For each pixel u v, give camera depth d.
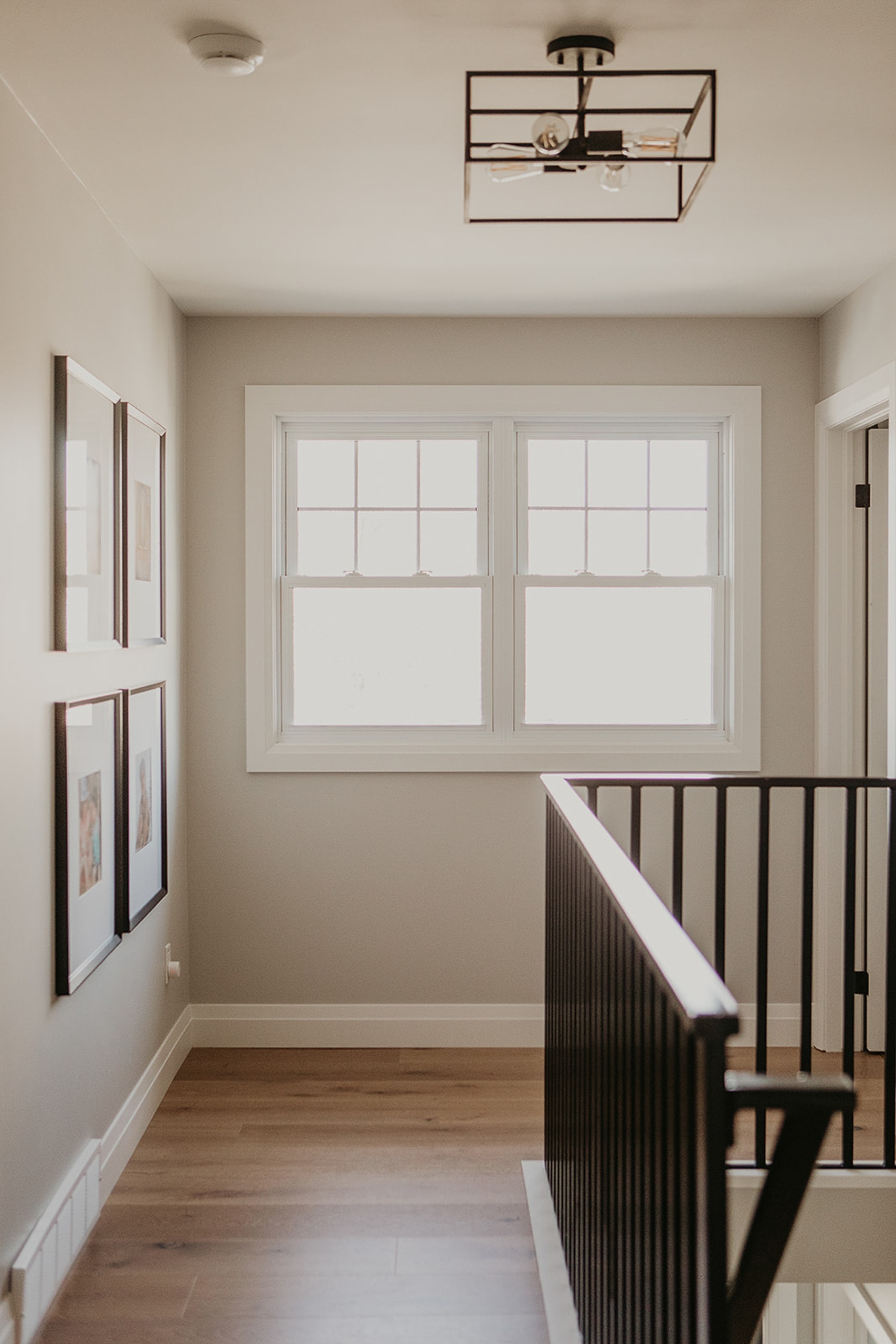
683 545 4.33
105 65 2.25
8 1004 2.32
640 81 2.32
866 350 3.77
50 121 2.50
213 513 4.20
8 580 2.31
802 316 4.23
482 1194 3.06
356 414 4.21
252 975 4.24
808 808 2.81
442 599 4.30
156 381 3.70
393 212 3.10
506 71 2.11
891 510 3.54
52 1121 2.60
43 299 2.54
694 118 2.15
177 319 4.02
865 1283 2.83
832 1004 4.18
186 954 4.18
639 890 1.64
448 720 4.31
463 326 4.20
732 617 4.25
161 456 3.68
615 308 4.09
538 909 4.25
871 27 2.12
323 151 2.69
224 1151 3.33
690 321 4.22
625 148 2.14
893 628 3.54
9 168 2.33
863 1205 2.81
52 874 2.60
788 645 4.27
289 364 4.19
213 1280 2.64
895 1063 2.81
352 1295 2.58
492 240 3.34
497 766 4.21
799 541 4.26
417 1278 2.65
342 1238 2.83
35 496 2.48
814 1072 3.96
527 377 4.21
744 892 4.26
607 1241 1.96
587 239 3.33
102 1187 2.99
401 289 3.84
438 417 4.25
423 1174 3.18
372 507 4.31
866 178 2.87
